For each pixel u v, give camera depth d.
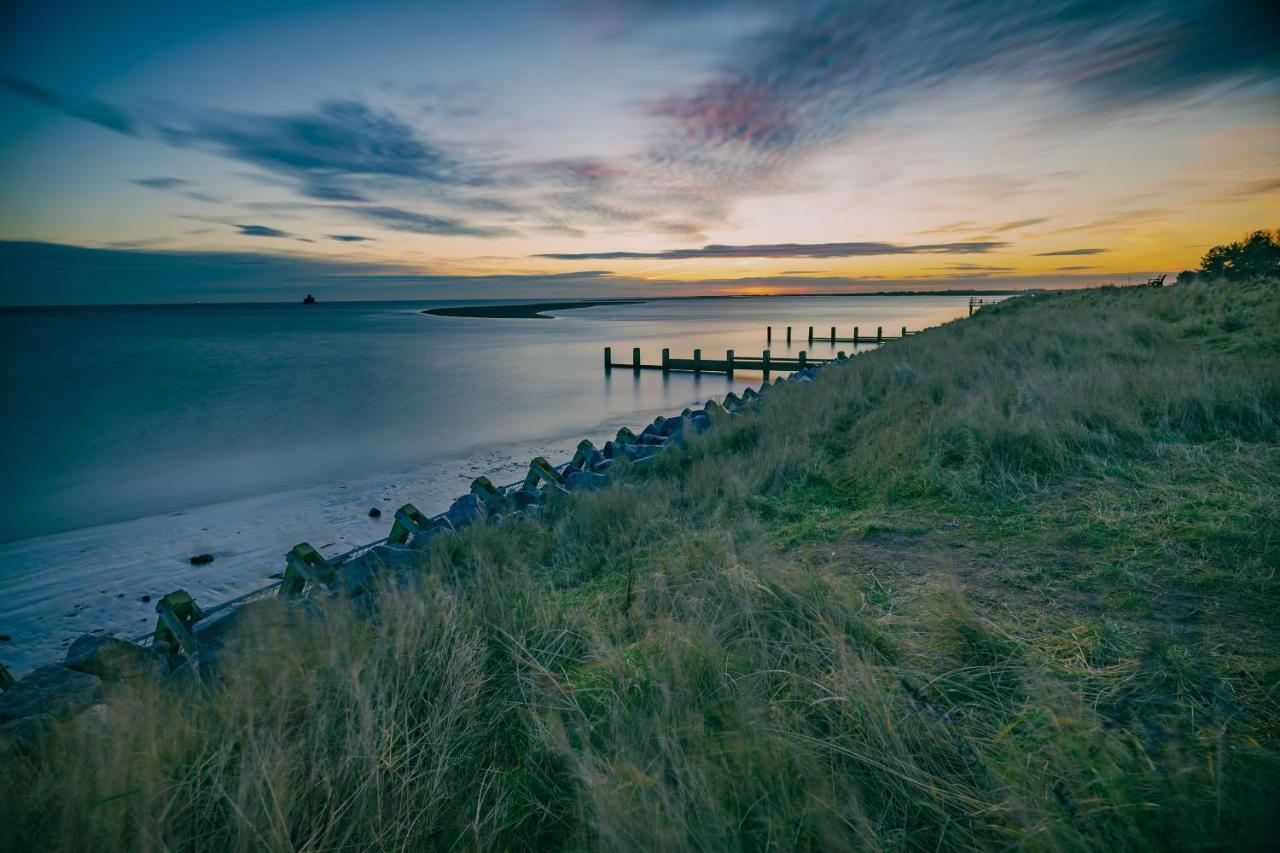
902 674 2.43
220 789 2.05
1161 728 2.02
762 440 8.23
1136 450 5.28
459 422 21.06
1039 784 1.85
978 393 7.55
